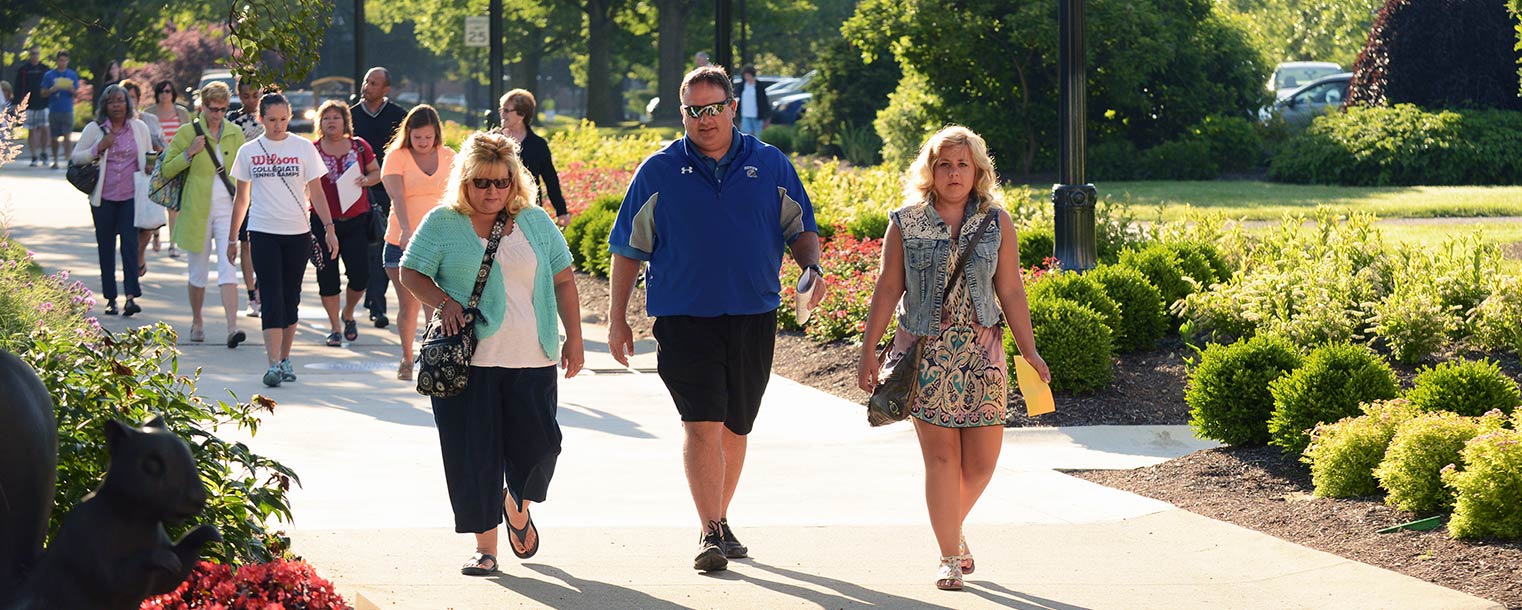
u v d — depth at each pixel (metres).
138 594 9.68
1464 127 72.19
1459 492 18.92
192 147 34.91
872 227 46.00
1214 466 23.77
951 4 81.12
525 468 17.59
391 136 39.03
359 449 25.12
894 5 82.56
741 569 18.14
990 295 17.30
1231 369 24.62
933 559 18.67
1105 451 25.48
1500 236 47.00
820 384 31.98
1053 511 21.19
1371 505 20.64
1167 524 20.30
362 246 35.91
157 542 9.82
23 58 126.12
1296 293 32.25
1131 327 32.34
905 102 84.75
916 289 17.25
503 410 17.55
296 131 124.81
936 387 17.12
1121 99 79.81
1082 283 31.69
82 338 19.98
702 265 18.09
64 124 93.88
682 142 18.44
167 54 164.50
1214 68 84.38
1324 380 23.30
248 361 33.62
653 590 17.08
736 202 18.17
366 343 36.69
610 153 78.31
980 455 17.50
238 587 13.24
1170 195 67.19
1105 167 79.06
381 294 39.09
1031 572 18.09
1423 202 59.97
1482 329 29.88
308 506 21.08
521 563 18.25
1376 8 155.62
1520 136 71.69
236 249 31.91
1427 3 79.06
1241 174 79.50
